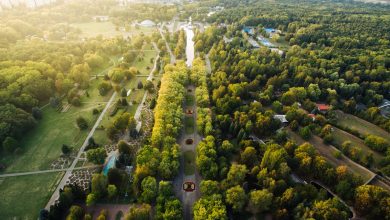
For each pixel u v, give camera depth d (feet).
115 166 439.63
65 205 366.84
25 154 474.08
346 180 398.83
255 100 647.97
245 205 386.93
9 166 447.83
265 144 492.54
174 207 356.79
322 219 341.00
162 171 416.67
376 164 471.62
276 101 607.78
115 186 395.34
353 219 373.20
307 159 420.77
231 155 483.92
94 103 632.38
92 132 534.37
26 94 581.12
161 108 544.21
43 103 623.77
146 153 436.35
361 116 603.26
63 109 606.14
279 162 416.87
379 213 353.31
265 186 399.03
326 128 520.01
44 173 437.99
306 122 548.31
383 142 489.26
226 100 593.83
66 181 424.05
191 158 477.77
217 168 418.51
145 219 348.59
